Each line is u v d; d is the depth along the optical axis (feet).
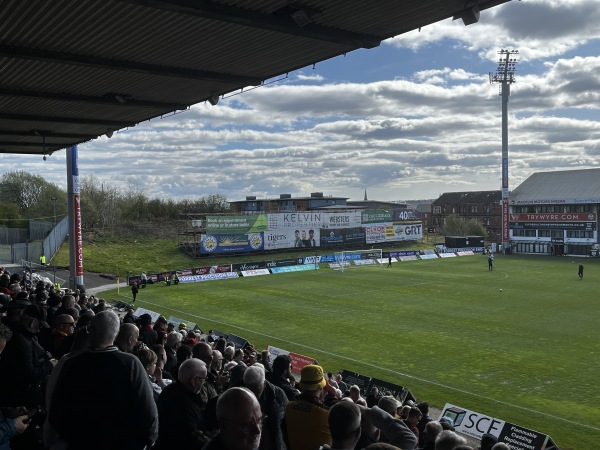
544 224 271.28
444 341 94.12
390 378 73.67
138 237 253.44
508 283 165.89
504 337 96.43
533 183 294.87
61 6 36.37
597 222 251.19
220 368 32.14
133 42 43.91
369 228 276.41
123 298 148.66
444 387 69.46
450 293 147.84
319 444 16.42
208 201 333.62
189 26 40.34
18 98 60.29
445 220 344.49
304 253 252.21
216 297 147.84
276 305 133.49
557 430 55.31
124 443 13.05
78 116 72.13
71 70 50.96
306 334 101.40
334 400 28.78
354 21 38.68
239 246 235.20
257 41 43.83
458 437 16.84
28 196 299.99
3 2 35.45
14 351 17.76
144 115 72.54
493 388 68.80
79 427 12.81
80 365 13.28
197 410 15.79
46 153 102.53
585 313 116.98
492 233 369.71
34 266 150.20
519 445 48.80
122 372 13.21
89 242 234.38
